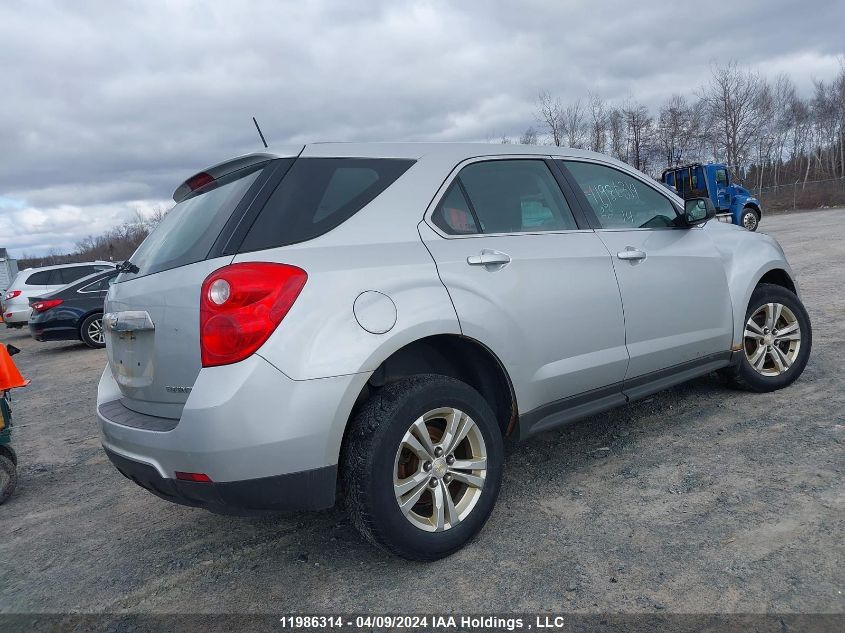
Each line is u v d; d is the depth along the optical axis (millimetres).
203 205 2758
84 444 5234
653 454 3504
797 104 59969
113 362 2920
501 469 2809
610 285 3283
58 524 3549
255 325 2240
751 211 20844
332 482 2371
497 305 2807
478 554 2660
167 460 2336
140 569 2875
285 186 2539
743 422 3809
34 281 14047
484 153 3145
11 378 4020
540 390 2994
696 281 3762
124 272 3012
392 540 2447
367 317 2424
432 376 2615
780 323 4375
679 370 3727
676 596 2240
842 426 3576
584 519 2865
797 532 2551
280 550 2895
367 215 2643
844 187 40062
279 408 2250
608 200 3590
